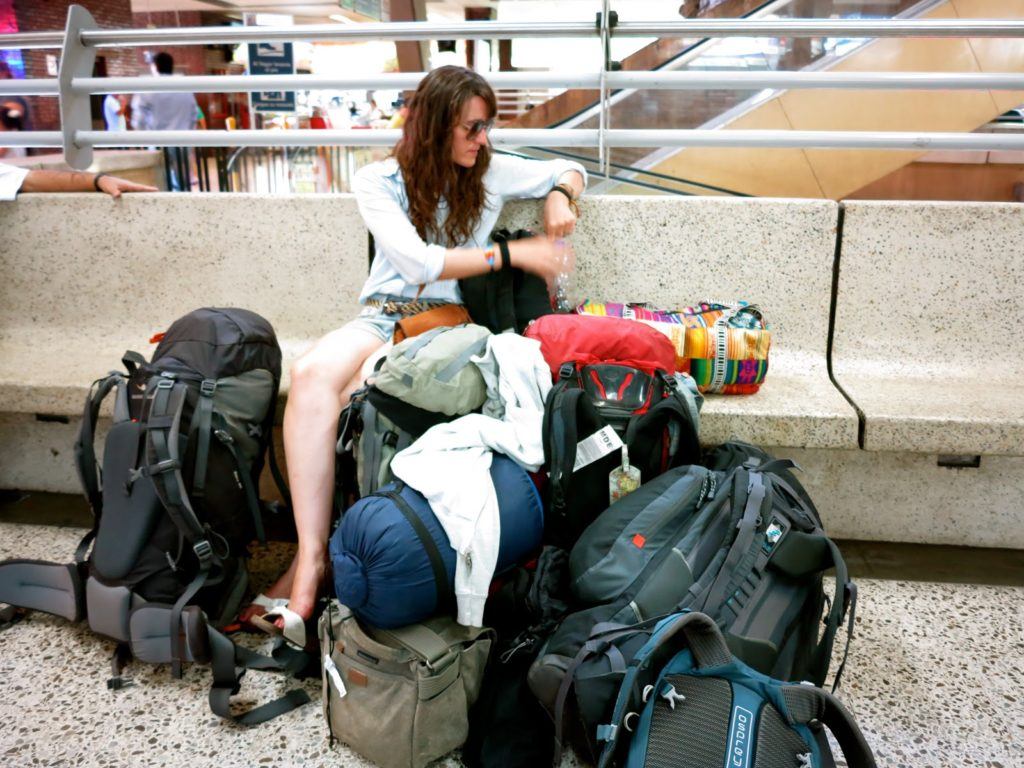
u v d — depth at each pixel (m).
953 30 2.53
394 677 1.56
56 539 2.49
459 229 2.33
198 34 2.80
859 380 2.53
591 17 2.79
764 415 2.18
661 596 1.57
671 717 1.38
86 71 2.98
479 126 2.16
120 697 1.82
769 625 1.58
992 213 2.46
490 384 1.93
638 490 1.74
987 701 1.79
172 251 2.83
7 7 6.36
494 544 1.63
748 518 1.62
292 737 1.70
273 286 2.80
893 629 2.05
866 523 2.46
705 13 3.89
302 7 9.90
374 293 2.33
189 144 2.87
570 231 2.34
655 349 2.08
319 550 1.97
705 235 2.59
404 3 6.08
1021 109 4.41
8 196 2.83
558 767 1.47
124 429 1.91
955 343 2.56
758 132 2.63
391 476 1.86
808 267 2.57
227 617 2.00
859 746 1.37
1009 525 2.42
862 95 3.90
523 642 1.68
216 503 1.93
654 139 2.68
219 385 1.97
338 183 6.57
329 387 2.05
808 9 3.76
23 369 2.62
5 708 1.78
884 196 6.30
